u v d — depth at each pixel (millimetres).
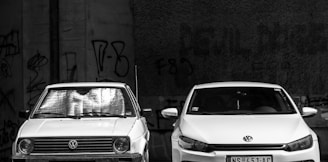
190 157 6238
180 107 11406
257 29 11328
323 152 11055
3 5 11977
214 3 11445
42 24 11305
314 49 11211
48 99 7645
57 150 6375
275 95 7711
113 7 11297
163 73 11516
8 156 11773
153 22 11555
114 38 11281
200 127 6629
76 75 10945
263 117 7027
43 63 11258
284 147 6117
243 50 11352
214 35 11445
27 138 6414
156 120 11477
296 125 6641
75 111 7453
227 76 11383
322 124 11078
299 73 11211
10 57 11812
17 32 11641
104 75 11094
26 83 11422
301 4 11242
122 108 7555
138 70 11555
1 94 12008
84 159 6250
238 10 11391
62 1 11023
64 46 11023
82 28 10906
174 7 11539
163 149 11430
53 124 6844
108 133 6469
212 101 7594
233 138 6207
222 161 6035
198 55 11453
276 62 11266
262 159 6016
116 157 6262
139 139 6703
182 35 11508
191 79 11445
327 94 11125
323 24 11203
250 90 7797
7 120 11836
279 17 11297
